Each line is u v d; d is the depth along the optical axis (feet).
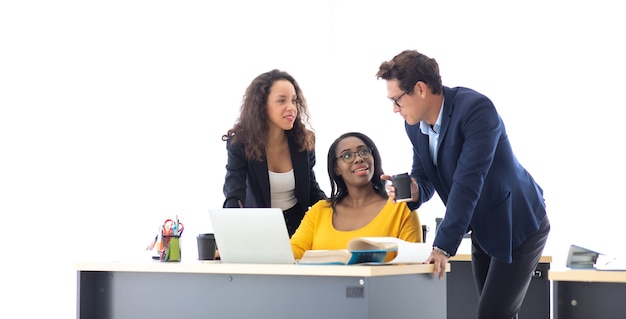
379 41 16.38
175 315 8.02
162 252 8.93
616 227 14.30
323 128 16.62
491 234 8.93
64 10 14.39
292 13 16.92
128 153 15.03
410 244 7.64
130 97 15.20
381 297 7.12
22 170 13.56
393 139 16.14
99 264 8.29
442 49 15.72
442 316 8.18
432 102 8.60
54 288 13.65
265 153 10.58
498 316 9.34
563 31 14.85
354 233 9.08
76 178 14.25
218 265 7.64
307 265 7.23
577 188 14.56
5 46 13.57
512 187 8.88
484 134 8.33
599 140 14.49
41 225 13.65
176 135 15.64
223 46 16.35
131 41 15.33
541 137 14.87
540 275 11.71
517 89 15.11
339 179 9.40
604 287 7.39
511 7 15.26
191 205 15.58
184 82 15.88
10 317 13.19
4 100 13.48
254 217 7.78
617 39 14.47
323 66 16.76
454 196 8.20
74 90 14.42
